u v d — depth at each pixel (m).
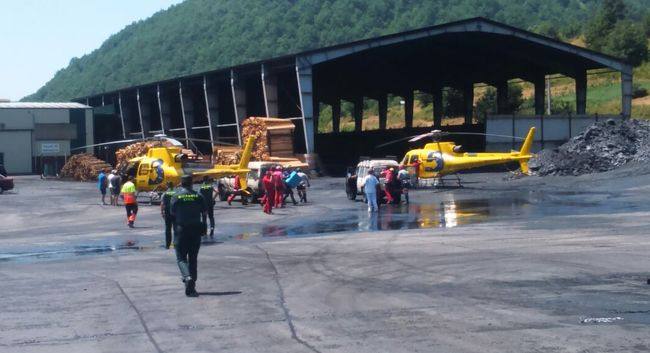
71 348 8.65
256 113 76.88
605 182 37.94
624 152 45.44
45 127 80.50
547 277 12.41
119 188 37.53
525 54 66.56
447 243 17.77
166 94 77.00
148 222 28.05
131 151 59.00
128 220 26.22
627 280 11.92
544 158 46.56
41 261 17.42
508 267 13.62
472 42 64.44
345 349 8.23
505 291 11.34
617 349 7.86
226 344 8.66
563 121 60.41
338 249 17.55
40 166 80.31
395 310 10.23
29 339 9.13
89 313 10.66
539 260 14.31
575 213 24.52
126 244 20.78
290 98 66.56
